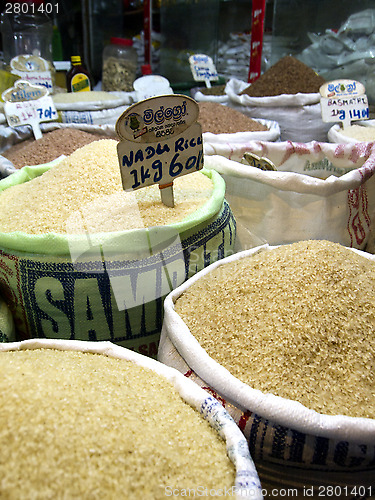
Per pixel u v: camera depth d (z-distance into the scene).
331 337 0.82
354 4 2.61
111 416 0.64
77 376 0.71
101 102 2.07
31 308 0.96
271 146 1.46
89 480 0.55
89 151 1.16
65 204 1.02
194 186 1.18
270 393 0.75
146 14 2.90
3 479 0.53
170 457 0.62
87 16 2.63
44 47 2.23
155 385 0.77
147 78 2.09
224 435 0.69
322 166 1.52
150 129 0.93
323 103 1.82
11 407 0.60
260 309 0.88
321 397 0.76
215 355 0.84
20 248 0.91
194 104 0.96
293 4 2.81
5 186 1.24
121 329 0.99
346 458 0.70
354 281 0.91
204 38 3.21
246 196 1.31
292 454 0.72
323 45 2.68
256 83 2.47
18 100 1.74
